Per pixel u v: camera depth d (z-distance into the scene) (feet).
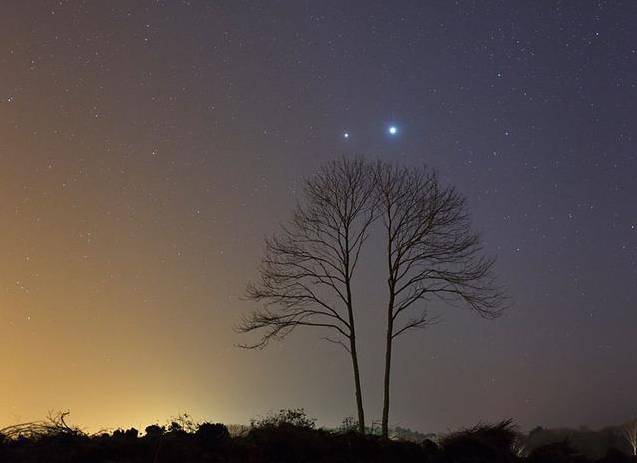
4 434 37.63
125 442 36.65
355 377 69.92
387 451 40.40
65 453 35.12
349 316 73.41
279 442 39.04
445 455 41.47
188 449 36.58
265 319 74.18
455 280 73.67
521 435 46.29
